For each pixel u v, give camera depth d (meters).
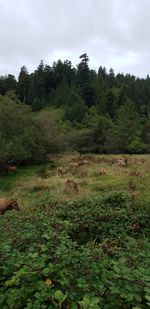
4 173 28.91
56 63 120.88
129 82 113.88
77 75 112.44
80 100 90.06
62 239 5.25
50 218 8.84
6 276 4.38
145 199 11.53
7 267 4.37
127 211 10.30
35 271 4.09
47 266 4.39
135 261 4.93
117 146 60.47
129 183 17.06
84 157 34.41
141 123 79.12
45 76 115.06
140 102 96.62
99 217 9.73
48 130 45.38
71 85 105.94
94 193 15.98
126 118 68.94
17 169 31.91
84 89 103.75
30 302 3.71
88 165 28.25
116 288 3.70
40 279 4.07
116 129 65.56
